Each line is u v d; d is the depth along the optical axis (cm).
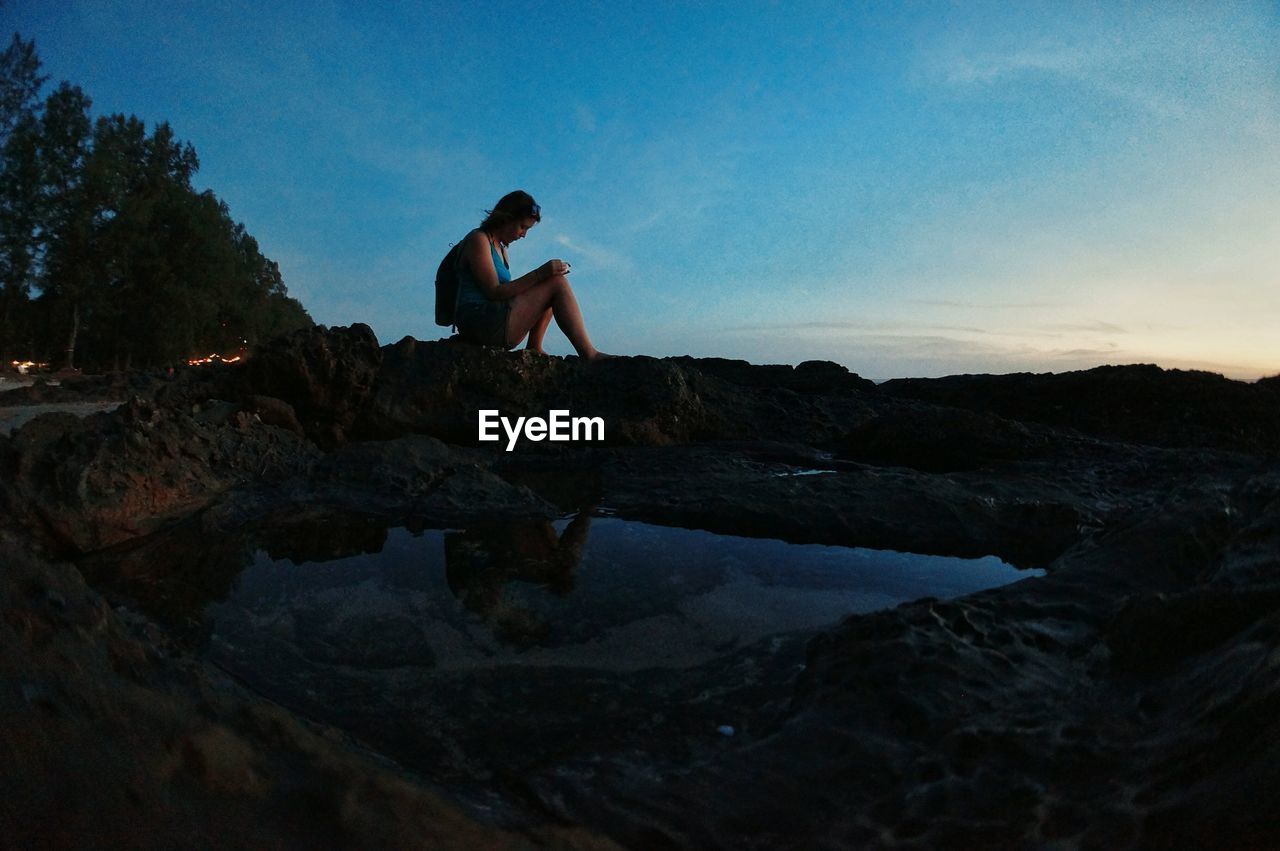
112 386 732
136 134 3728
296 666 156
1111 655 130
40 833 38
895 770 104
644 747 123
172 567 223
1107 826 83
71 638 62
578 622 184
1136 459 383
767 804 100
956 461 428
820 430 537
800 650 169
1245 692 91
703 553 247
